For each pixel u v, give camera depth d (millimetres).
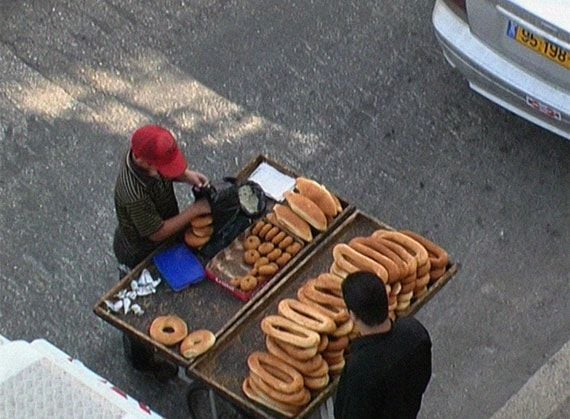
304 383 10305
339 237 11281
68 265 13266
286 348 10383
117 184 10938
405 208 13633
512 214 13523
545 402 12109
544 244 13266
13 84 14859
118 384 12312
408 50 15031
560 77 12828
